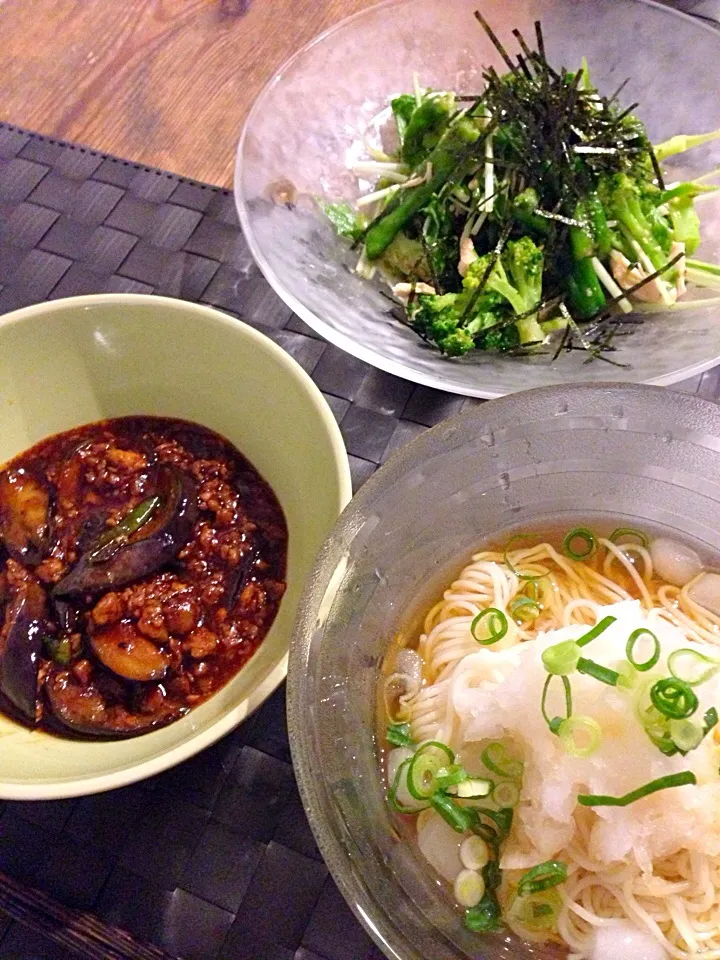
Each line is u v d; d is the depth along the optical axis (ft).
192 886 0.90
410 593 0.98
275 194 1.32
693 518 0.99
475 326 1.27
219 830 0.92
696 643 0.90
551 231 1.32
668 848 0.80
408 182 1.38
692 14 1.51
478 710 0.86
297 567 0.99
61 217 1.36
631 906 0.82
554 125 1.31
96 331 1.06
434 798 0.83
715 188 1.36
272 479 1.07
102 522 1.05
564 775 0.80
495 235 1.37
